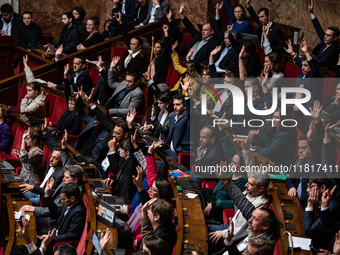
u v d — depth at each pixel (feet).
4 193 22.49
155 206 17.95
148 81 34.96
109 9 48.67
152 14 42.22
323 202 17.61
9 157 30.35
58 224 21.22
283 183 20.83
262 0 40.96
